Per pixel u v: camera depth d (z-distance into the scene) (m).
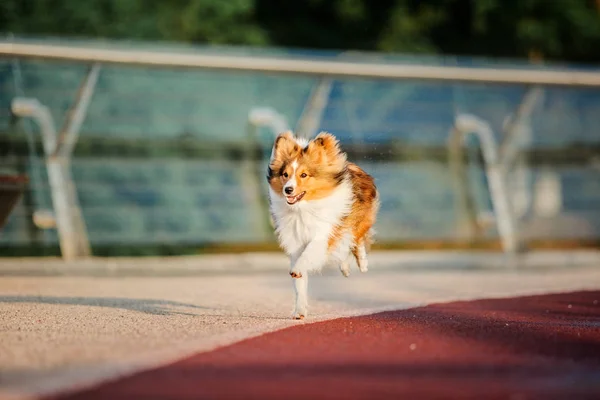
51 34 21.88
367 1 26.27
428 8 26.28
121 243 18.12
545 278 14.41
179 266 16.03
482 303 10.12
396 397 4.98
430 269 16.98
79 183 18.75
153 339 6.84
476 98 21.22
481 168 19.95
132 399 4.89
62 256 16.48
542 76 18.88
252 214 18.98
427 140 20.39
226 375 5.49
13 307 9.19
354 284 12.95
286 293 11.23
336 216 8.41
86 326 7.62
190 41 23.42
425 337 6.96
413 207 19.91
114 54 16.39
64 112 18.55
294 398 4.92
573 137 21.97
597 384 5.40
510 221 19.19
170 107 19.64
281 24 26.05
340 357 6.07
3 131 17.42
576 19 27.47
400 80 18.27
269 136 19.28
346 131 19.73
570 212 21.72
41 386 5.18
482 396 5.04
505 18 27.28
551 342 6.87
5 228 16.98
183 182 19.20
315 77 17.84
